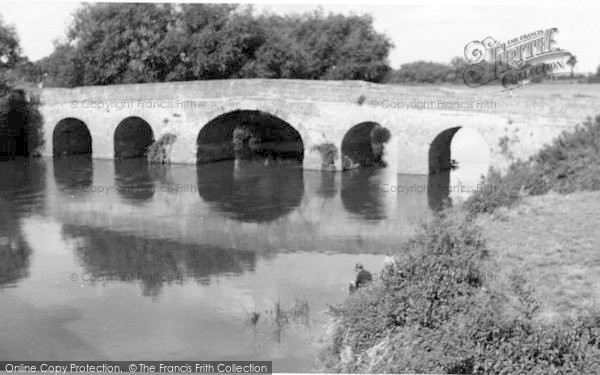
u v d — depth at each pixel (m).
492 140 36.56
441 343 13.56
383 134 47.09
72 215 31.81
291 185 38.62
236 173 43.00
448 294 14.76
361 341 15.00
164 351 17.11
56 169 45.38
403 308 14.95
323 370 15.30
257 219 30.83
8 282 22.42
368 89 40.31
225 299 20.48
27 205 34.03
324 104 41.59
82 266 24.05
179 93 45.75
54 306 20.25
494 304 14.20
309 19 65.88
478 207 22.02
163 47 53.06
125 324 18.81
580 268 16.33
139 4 54.03
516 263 16.77
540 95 34.88
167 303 20.27
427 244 16.58
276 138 54.84
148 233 28.42
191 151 46.00
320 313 19.12
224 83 43.88
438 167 41.91
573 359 12.58
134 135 51.34
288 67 54.91
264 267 23.50
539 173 24.73
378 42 63.53
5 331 18.58
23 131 52.00
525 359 12.59
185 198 35.56
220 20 54.28
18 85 53.09
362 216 30.94
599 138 26.95
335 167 42.03
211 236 27.83
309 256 24.70
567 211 20.66
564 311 14.26
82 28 55.38
